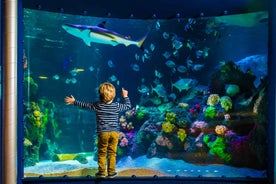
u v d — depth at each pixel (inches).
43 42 504.7
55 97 526.3
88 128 472.7
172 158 309.4
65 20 414.3
